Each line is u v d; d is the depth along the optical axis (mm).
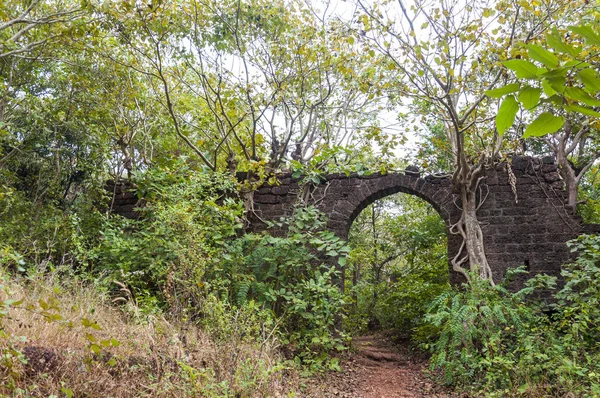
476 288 7926
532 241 8930
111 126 12484
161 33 9883
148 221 9883
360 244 17031
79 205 12125
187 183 9805
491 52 8367
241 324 6184
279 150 11469
